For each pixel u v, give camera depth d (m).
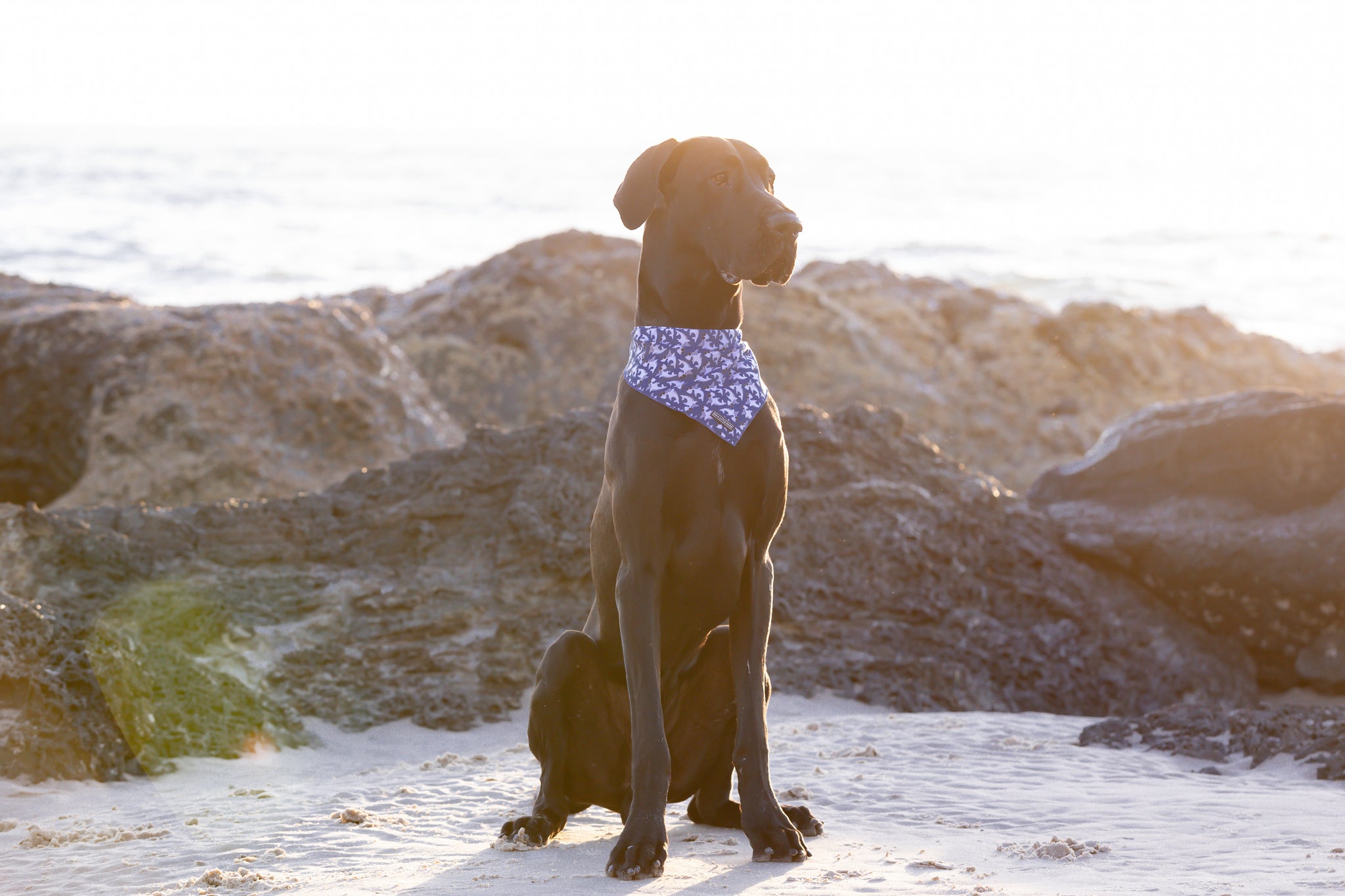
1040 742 8.40
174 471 17.45
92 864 5.36
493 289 24.41
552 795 5.22
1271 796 6.47
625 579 4.64
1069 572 12.44
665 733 4.68
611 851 4.58
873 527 11.97
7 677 8.31
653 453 4.60
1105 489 13.24
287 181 115.38
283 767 8.78
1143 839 5.17
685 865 4.55
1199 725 8.60
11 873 5.26
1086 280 54.47
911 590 11.76
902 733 8.83
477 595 10.94
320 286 50.38
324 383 19.02
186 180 113.38
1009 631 11.72
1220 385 24.91
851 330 24.09
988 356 24.55
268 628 10.39
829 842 5.12
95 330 19.69
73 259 56.00
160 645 9.60
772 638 11.20
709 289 4.76
